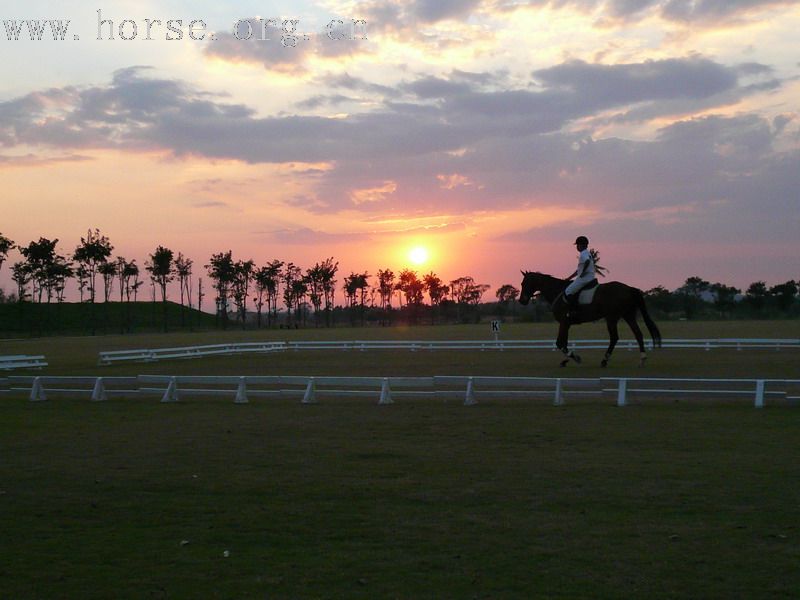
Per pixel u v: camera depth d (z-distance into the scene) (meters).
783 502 10.05
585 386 19.00
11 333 106.94
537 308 136.50
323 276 150.00
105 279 120.12
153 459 13.55
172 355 41.69
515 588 7.36
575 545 8.54
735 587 7.29
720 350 38.94
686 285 133.00
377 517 9.72
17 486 11.69
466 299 158.88
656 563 7.95
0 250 104.38
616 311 28.05
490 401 20.38
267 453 13.85
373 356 40.28
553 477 11.59
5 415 19.67
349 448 14.14
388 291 160.00
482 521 9.46
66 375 32.41
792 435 14.61
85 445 15.09
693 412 17.56
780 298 128.12
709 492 10.59
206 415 18.86
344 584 7.53
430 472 12.08
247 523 9.58
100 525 9.63
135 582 7.66
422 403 20.14
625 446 13.81
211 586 7.53
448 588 7.38
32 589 7.51
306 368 32.72
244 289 143.12
